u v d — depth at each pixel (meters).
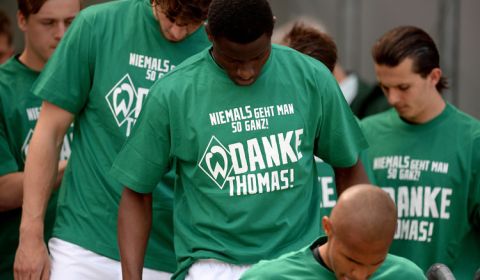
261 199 10.19
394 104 13.11
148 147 10.40
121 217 10.69
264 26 9.52
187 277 10.52
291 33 12.51
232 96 10.16
